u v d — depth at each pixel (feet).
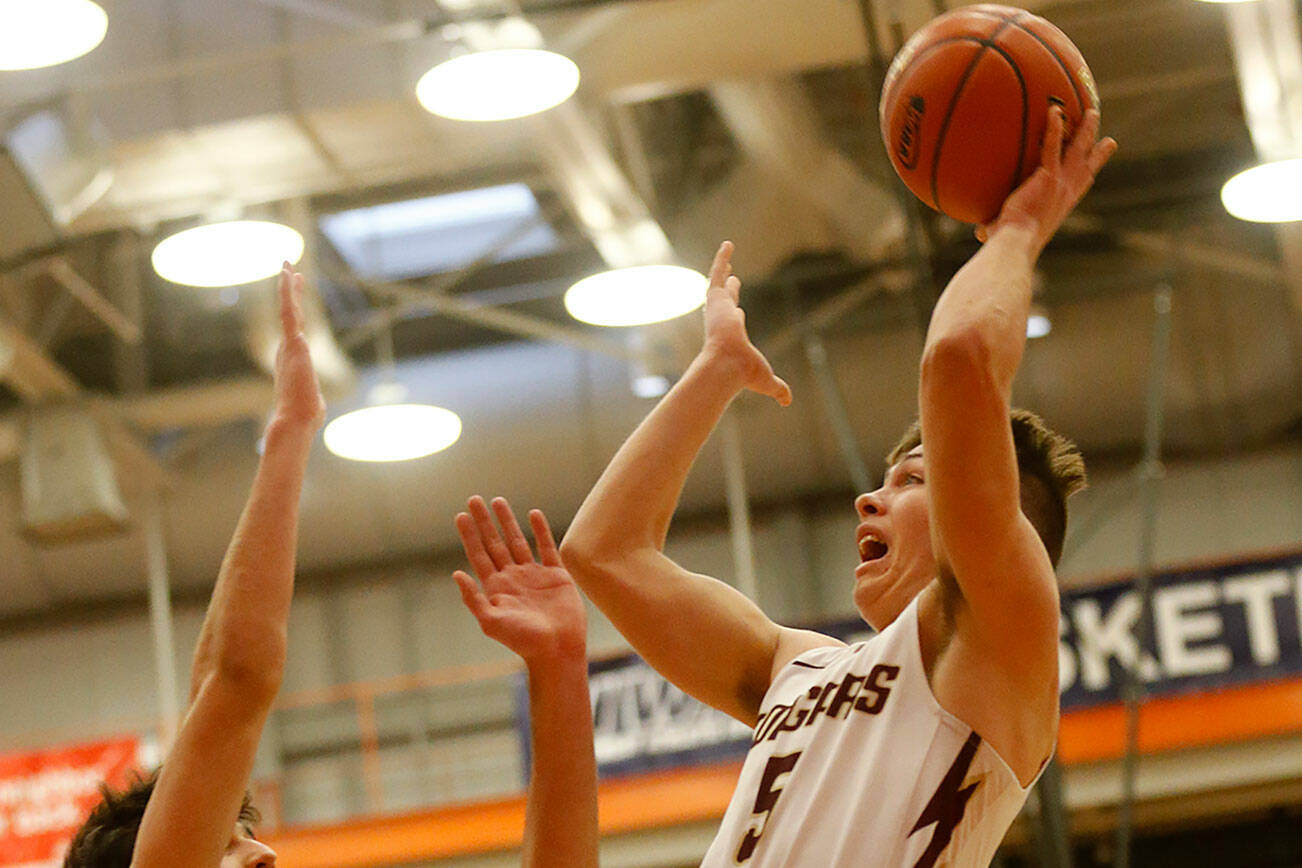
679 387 9.78
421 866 42.88
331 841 43.37
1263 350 52.54
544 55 28.48
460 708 58.59
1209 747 39.96
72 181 35.68
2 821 43.83
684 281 35.37
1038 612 7.41
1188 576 40.55
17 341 43.93
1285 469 55.67
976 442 7.27
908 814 7.37
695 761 41.11
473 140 36.91
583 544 9.28
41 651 60.23
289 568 7.94
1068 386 53.26
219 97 35.88
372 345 57.31
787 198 45.16
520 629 7.95
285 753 58.80
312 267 46.01
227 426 56.75
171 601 59.62
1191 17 43.98
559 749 7.83
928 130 8.70
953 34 8.79
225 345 56.34
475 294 56.90
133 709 59.31
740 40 34.30
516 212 56.80
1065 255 53.21
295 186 38.34
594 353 55.21
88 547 56.34
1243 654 39.96
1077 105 8.56
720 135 48.06
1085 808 41.19
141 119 36.06
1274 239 51.96
